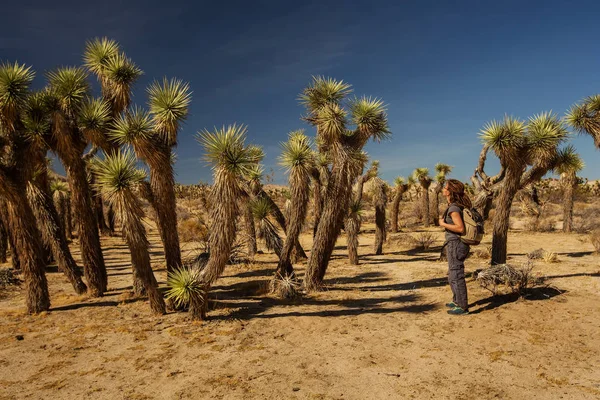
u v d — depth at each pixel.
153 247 17.59
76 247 17.23
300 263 12.20
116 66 7.44
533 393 3.71
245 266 11.77
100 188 6.28
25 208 6.82
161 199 6.61
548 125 8.01
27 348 5.16
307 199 8.34
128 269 11.78
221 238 6.02
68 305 7.41
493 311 6.22
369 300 7.41
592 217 22.72
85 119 6.90
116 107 7.73
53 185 18.19
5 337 5.58
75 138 7.45
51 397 3.81
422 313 6.38
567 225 19.36
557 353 4.62
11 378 4.27
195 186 45.09
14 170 6.67
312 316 6.38
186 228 20.17
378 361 4.53
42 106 7.04
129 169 5.95
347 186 7.95
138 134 5.99
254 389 3.88
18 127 6.85
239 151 5.82
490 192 11.02
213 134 5.89
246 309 6.90
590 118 8.79
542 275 8.80
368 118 7.52
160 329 5.84
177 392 3.85
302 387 3.90
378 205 14.23
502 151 8.09
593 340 4.97
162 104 6.24
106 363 4.62
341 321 6.08
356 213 11.99
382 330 5.61
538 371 4.17
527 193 21.77
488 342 5.01
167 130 6.41
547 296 6.89
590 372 4.12
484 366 4.33
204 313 6.28
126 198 6.00
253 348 5.00
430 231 22.78
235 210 6.08
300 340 5.28
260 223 9.30
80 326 6.07
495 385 3.88
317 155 9.96
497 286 7.61
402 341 5.15
